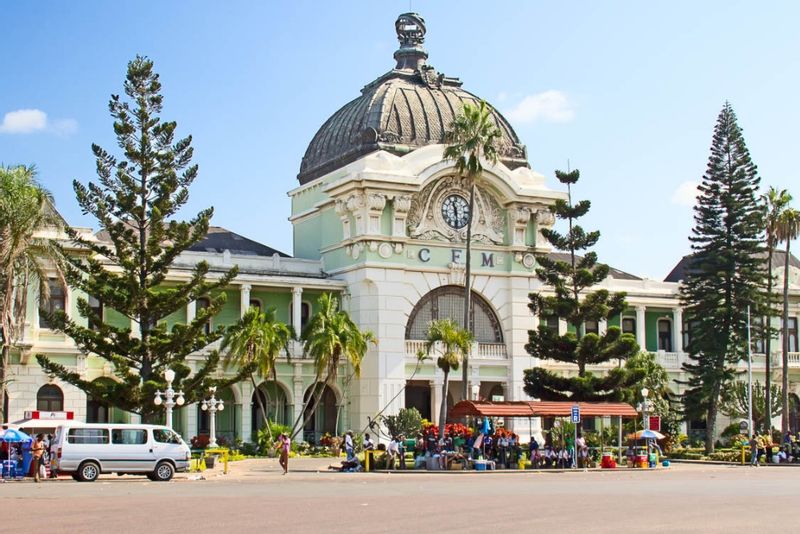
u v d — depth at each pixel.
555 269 66.12
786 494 34.22
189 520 24.67
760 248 77.75
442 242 72.44
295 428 65.88
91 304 65.00
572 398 64.31
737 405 79.88
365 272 69.50
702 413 77.38
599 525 23.78
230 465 55.91
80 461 41.84
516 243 74.75
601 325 83.00
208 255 69.88
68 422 45.53
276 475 48.06
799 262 97.50
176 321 68.81
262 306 71.88
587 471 54.81
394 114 75.12
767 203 78.44
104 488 37.16
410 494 33.84
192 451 56.31
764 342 85.19
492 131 65.38
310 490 36.16
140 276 56.53
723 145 78.00
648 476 48.94
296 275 72.06
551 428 67.44
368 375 69.50
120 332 55.28
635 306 83.50
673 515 26.25
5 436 43.59
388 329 69.62
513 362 73.69
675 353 84.31
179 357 56.12
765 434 72.62
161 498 31.62
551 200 75.75
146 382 53.62
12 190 49.88
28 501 30.28
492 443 57.53
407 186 70.62
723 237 77.50
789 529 23.09
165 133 57.28
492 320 74.75
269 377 68.44
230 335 62.25
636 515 26.22
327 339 62.72
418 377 70.44
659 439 67.38
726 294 77.12
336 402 71.06
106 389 54.28
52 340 61.69
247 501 30.44
